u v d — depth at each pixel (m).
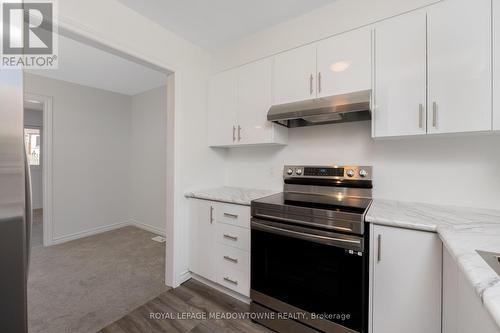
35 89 2.98
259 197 1.95
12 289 0.59
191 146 2.26
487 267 0.72
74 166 3.34
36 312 1.74
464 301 0.88
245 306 1.85
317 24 1.76
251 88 2.09
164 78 3.18
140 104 3.87
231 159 2.64
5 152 0.57
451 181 1.55
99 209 3.62
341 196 1.88
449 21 1.30
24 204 0.61
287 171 2.17
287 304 1.52
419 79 1.38
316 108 1.62
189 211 2.23
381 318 1.28
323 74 1.70
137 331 1.58
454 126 1.28
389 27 1.47
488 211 1.40
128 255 2.78
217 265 2.01
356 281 1.28
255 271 1.68
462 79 1.26
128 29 1.72
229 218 1.92
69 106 3.28
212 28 2.01
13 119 0.59
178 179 2.13
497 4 1.19
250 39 2.12
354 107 1.47
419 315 1.18
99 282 2.18
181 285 2.15
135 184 3.97
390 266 1.25
